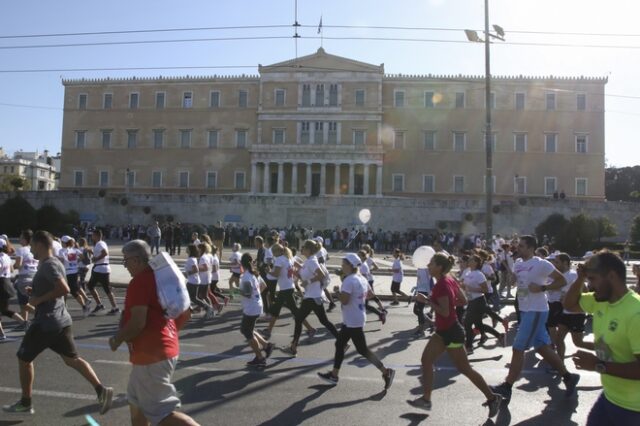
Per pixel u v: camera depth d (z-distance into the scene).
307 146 74.25
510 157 74.62
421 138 75.81
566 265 11.49
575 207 63.53
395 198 64.19
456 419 7.53
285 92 76.50
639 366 4.39
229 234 54.22
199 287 15.98
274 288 16.14
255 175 75.19
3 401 7.73
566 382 8.74
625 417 4.47
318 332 13.96
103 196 67.56
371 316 17.05
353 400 8.24
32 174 143.38
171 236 38.56
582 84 74.56
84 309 15.53
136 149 79.19
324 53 76.25
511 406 8.23
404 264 36.09
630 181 107.56
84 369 7.33
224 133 77.75
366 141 75.19
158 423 5.38
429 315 17.00
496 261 22.36
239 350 11.53
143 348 5.43
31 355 7.16
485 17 26.72
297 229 54.47
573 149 74.19
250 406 7.81
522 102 74.94
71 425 6.85
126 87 80.12
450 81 75.81
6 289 12.41
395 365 10.60
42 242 7.36
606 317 4.67
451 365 10.89
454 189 75.06
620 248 53.44
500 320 12.67
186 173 78.12
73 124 80.62
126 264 5.73
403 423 7.29
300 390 8.70
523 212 63.34
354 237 55.38
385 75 76.69
